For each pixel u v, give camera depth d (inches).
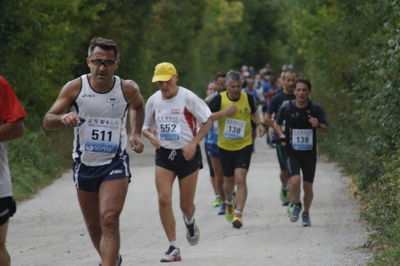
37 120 1815.9
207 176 1514.5
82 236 947.3
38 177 1448.1
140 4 2381.9
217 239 911.7
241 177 988.6
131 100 632.4
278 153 1140.5
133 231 971.3
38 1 1595.7
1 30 1493.6
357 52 1636.3
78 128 626.8
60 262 782.5
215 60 4707.2
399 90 987.3
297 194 999.0
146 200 1226.0
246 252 821.9
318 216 1055.0
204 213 1111.0
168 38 2790.4
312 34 2139.5
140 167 1690.5
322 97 1898.4
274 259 773.9
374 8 1424.7
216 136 1076.5
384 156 1043.3
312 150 994.7
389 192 898.7
